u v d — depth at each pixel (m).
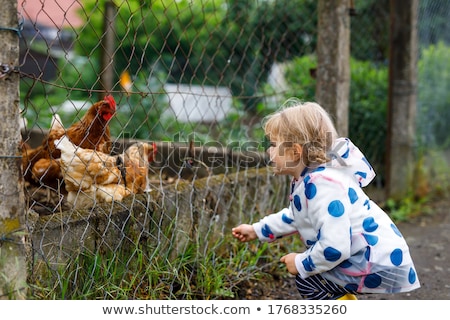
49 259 2.43
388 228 2.32
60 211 2.56
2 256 2.11
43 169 2.85
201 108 6.88
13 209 2.12
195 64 7.93
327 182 2.23
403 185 5.20
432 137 5.73
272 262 3.45
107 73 5.55
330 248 2.18
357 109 5.20
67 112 6.05
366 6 5.64
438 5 5.77
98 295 2.56
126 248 2.76
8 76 2.07
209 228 3.21
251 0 5.14
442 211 5.18
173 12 6.21
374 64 5.75
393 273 2.27
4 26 2.04
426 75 5.58
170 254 2.97
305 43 5.49
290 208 2.58
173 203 3.01
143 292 2.77
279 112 2.43
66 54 2.50
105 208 2.70
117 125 5.54
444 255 3.99
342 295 2.40
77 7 7.12
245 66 7.12
